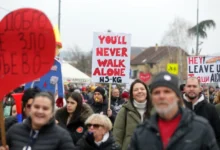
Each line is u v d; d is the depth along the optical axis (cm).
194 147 376
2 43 462
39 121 439
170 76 395
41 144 440
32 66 452
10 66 457
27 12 454
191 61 1317
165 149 380
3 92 454
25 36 454
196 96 709
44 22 448
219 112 825
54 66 720
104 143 584
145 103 655
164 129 390
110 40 968
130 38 965
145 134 393
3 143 439
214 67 1298
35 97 445
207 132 382
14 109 697
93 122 581
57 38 882
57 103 744
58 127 455
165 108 385
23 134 450
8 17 460
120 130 664
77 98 697
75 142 679
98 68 970
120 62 967
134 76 8019
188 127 382
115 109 1106
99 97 1010
